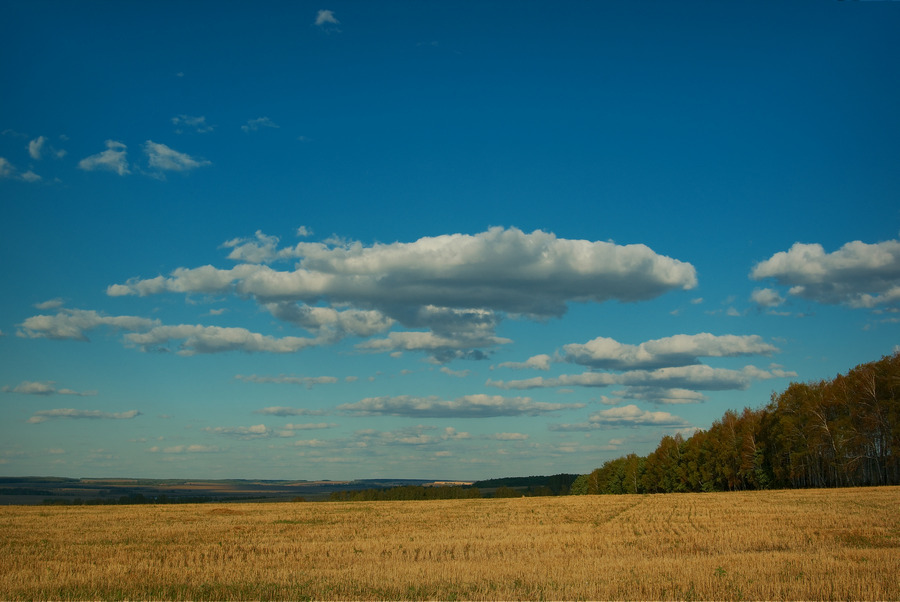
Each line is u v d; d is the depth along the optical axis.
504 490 166.00
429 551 29.97
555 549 30.09
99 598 18.91
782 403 89.12
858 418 78.62
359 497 135.62
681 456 108.56
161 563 26.86
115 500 134.88
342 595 18.95
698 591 18.56
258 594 19.33
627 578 20.83
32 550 31.59
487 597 18.23
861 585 18.44
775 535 32.38
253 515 58.88
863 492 65.31
